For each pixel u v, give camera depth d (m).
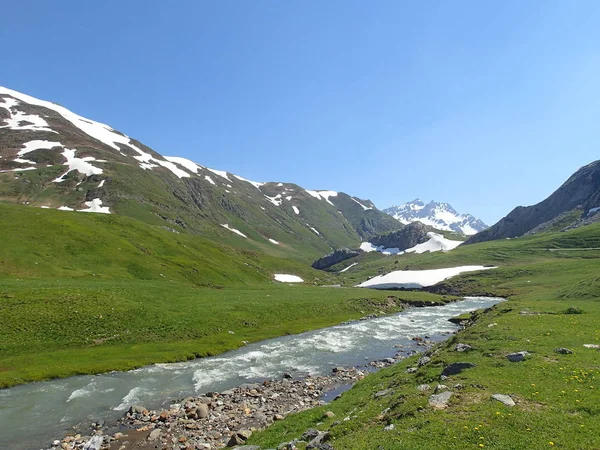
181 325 54.94
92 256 84.62
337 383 36.19
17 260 71.00
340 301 85.88
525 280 124.31
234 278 113.56
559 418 16.19
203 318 59.16
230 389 34.06
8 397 32.00
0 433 25.73
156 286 74.81
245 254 178.62
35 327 45.81
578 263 126.75
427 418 17.20
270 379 37.59
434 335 60.34
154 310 57.16
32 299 51.00
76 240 87.50
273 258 192.12
